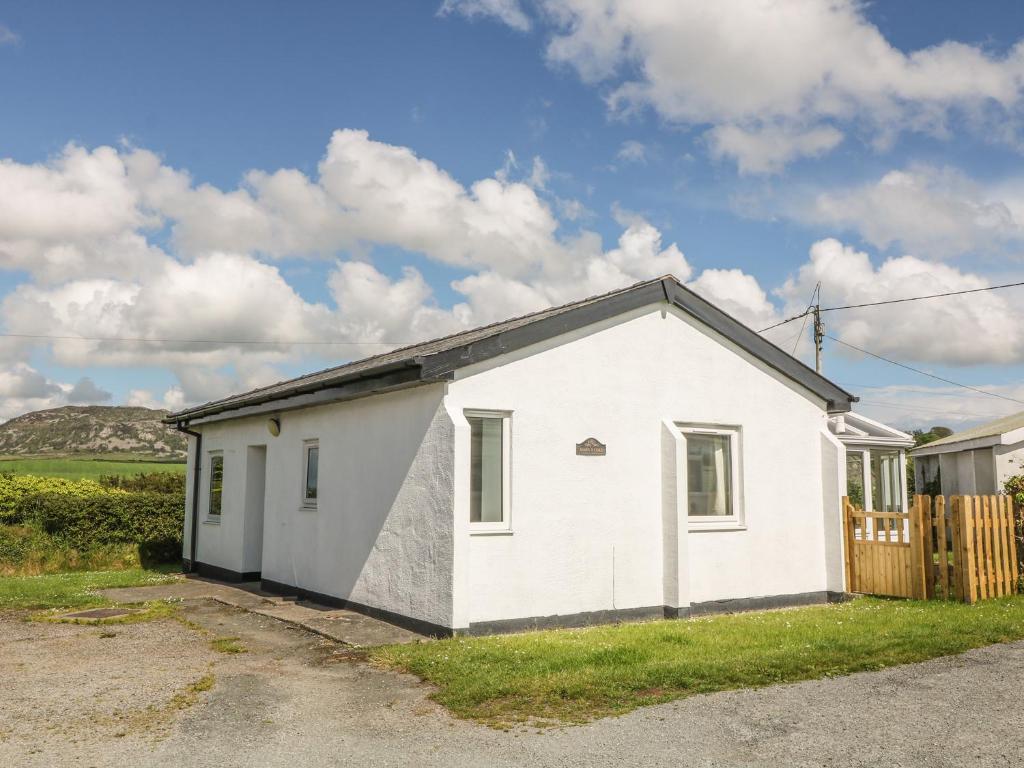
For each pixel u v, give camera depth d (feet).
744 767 16.44
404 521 33.86
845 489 42.24
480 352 31.94
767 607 39.29
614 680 22.47
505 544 32.07
